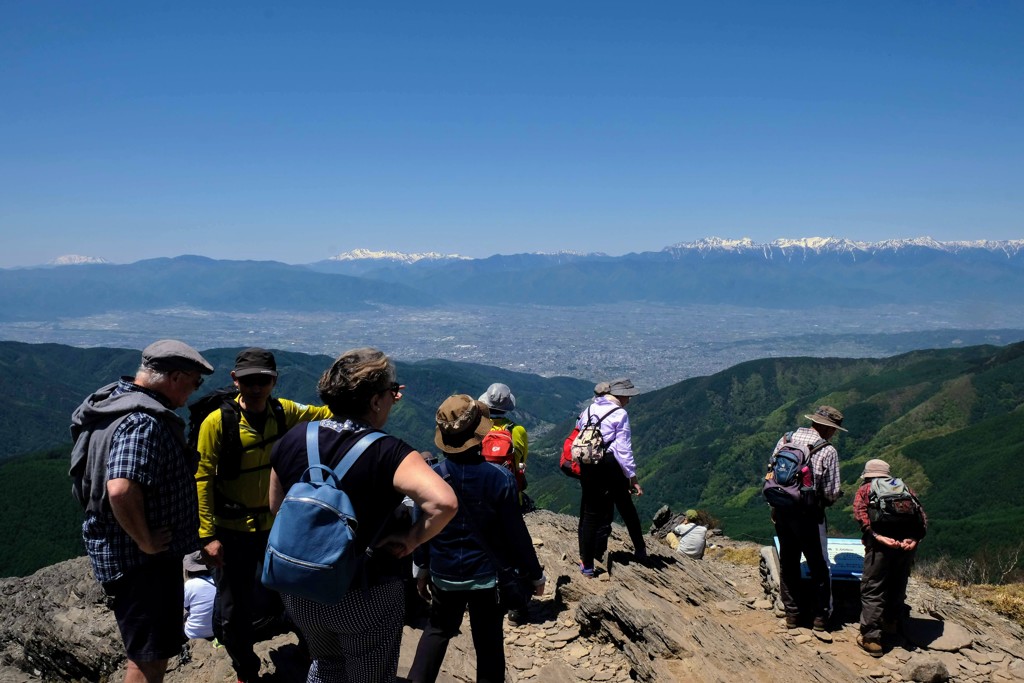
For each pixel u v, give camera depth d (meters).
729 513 108.88
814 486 7.11
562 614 7.15
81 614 7.22
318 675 3.57
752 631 7.18
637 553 8.48
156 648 4.06
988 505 115.50
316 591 2.92
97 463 3.89
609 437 7.86
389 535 3.29
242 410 4.90
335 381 3.43
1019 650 6.91
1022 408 150.88
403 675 5.32
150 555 4.02
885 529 6.66
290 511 3.01
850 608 7.83
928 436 186.62
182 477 4.14
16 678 6.90
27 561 79.12
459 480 4.54
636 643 6.22
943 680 6.23
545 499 107.44
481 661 4.64
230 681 5.29
